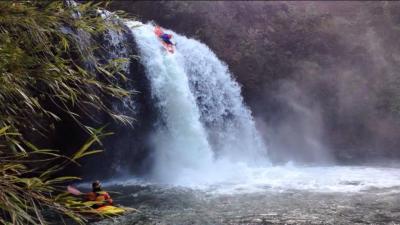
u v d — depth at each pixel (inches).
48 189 141.6
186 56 761.0
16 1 144.6
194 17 936.3
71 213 143.1
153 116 673.6
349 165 724.0
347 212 383.6
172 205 431.5
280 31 927.0
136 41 657.6
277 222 360.8
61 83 161.3
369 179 545.0
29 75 151.8
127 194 501.4
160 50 692.7
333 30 899.4
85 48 187.2
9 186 126.4
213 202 438.9
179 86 689.0
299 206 410.6
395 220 355.9
